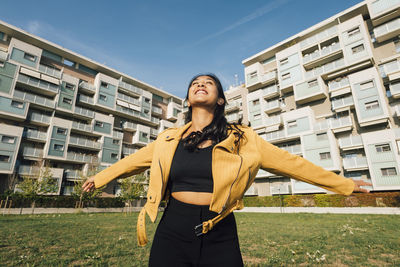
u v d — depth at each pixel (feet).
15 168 87.30
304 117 92.58
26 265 14.08
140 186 102.78
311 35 106.11
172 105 162.30
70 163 106.83
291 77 103.45
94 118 116.88
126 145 134.82
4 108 90.07
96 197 95.86
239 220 50.29
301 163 4.70
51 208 81.20
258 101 112.57
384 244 20.51
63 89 108.47
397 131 70.03
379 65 83.97
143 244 4.66
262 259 16.58
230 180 4.06
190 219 4.16
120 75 137.28
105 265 14.52
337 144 85.81
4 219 47.65
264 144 4.82
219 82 5.69
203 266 3.95
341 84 87.45
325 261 15.58
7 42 99.76
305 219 50.60
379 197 65.77
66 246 20.52
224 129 4.90
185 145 4.53
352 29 89.66
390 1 83.51
